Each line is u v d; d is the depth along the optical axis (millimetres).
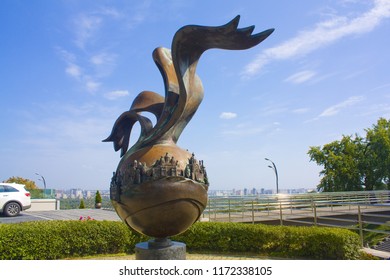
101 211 22812
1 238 8867
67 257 9805
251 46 5309
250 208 17938
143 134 6230
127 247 10750
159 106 6539
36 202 25484
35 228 9391
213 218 17031
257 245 10562
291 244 10180
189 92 5832
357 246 9445
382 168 37750
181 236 11117
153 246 5801
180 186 5336
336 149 40875
